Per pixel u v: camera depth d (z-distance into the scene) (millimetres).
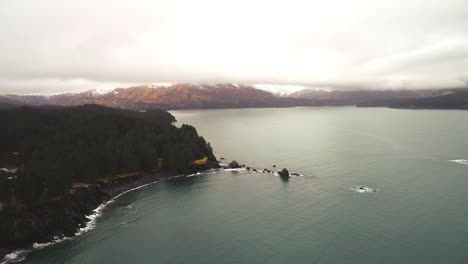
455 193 123625
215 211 115875
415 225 98188
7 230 92625
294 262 81750
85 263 84312
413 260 80562
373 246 87438
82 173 133500
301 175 157625
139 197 133375
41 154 142500
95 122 192625
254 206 118938
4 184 104688
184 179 158500
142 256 87125
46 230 98250
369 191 129000
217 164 182125
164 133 196500
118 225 106312
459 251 83688
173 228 103250
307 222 103250
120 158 153750
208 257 85875
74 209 110750
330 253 85062
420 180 141250
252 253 86750
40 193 107562
